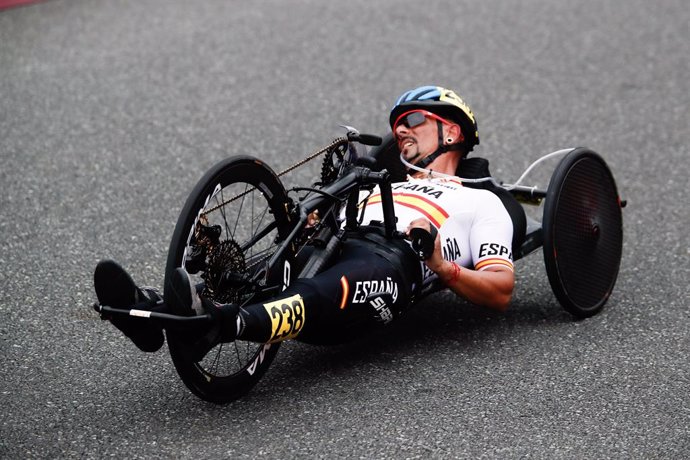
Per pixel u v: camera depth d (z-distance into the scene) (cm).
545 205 1636
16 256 1923
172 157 2441
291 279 1438
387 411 1397
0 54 3106
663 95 2916
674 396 1456
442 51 3238
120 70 3000
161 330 1295
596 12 3634
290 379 1484
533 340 1622
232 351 1562
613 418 1395
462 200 1583
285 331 1342
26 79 2911
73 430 1345
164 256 1948
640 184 2353
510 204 1650
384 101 2833
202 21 3472
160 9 3603
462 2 3741
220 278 1343
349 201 1506
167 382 1476
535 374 1512
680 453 1314
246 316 1292
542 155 2516
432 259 1450
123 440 1320
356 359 1550
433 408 1408
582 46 3300
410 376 1497
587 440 1339
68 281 1827
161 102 2781
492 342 1612
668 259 1959
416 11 3625
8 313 1698
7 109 2700
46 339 1611
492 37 3369
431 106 1620
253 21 3484
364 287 1427
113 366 1525
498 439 1334
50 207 2152
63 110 2706
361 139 1512
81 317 1691
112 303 1265
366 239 1496
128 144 2506
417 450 1303
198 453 1288
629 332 1658
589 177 1702
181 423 1361
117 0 3703
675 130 2681
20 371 1508
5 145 2473
